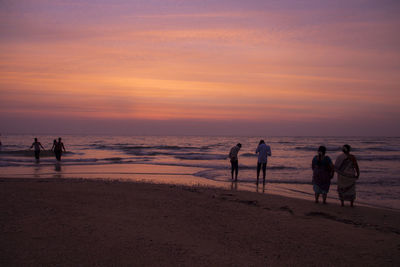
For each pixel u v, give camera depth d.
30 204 6.59
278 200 8.70
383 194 10.70
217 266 3.77
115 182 11.41
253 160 26.17
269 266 3.88
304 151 43.19
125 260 3.80
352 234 5.51
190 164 20.81
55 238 4.48
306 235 5.35
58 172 15.49
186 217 6.17
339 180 8.38
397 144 71.75
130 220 5.68
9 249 4.00
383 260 4.26
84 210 6.27
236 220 6.18
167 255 4.04
